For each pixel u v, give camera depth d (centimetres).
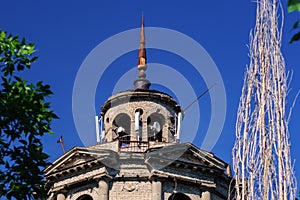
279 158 2364
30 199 2391
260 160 2403
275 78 2472
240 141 2464
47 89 2480
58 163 4812
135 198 4553
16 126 2384
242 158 2438
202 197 4656
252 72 2522
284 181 2338
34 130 2400
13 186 2350
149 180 4606
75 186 4703
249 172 2403
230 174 4925
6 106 2367
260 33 2561
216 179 4784
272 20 2564
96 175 4597
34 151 2378
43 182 2412
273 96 2447
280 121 2409
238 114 2491
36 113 2423
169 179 4603
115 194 4566
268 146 2400
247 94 2502
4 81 2462
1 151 2372
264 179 2369
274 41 2536
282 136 2394
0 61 2484
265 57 2520
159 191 4544
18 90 2447
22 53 2494
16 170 2359
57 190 4731
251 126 2458
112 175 4628
